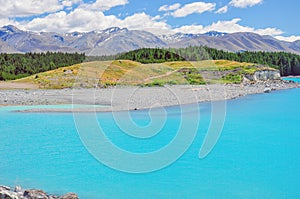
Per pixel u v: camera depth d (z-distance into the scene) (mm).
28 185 14664
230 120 29531
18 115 33062
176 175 15500
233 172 15984
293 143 21312
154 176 15508
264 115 32688
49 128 26516
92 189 14172
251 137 22859
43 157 18562
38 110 35750
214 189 14031
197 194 13516
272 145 20828
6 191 12742
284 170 16234
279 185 14289
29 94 51406
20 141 22375
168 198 13195
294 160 17750
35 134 24438
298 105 40562
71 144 21406
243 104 41750
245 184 14586
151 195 13555
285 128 26109
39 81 68250
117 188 14109
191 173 15766
